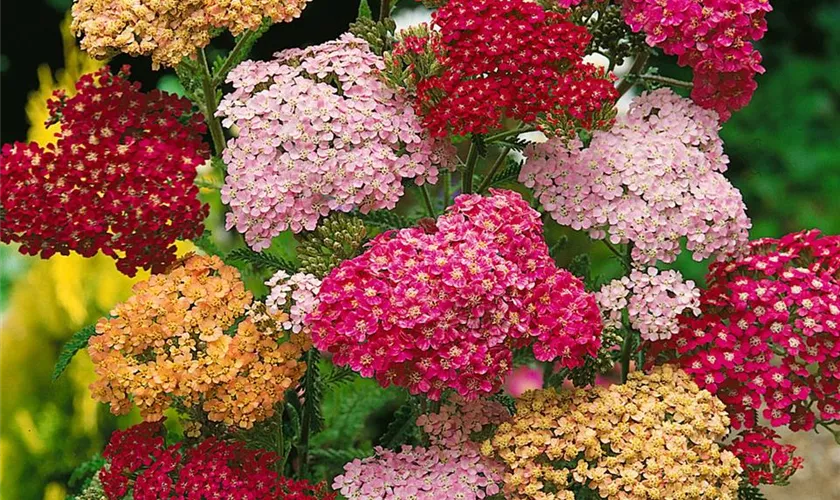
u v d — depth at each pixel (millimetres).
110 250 545
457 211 527
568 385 715
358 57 552
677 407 532
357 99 544
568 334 513
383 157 539
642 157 551
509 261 514
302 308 521
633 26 548
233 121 543
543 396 538
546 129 534
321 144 538
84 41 533
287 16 543
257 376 521
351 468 535
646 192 548
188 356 520
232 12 532
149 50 534
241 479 530
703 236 549
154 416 524
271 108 543
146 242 544
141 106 566
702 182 555
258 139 541
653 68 603
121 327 528
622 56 578
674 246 550
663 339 555
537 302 516
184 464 543
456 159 556
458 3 530
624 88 593
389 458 540
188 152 551
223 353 520
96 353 526
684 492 516
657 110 572
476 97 521
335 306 505
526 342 519
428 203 580
